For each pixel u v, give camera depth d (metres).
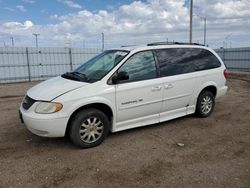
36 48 21.20
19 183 3.43
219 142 4.81
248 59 27.06
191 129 5.54
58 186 3.35
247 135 5.17
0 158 4.18
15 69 20.28
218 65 6.52
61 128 4.27
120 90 4.73
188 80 5.75
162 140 4.91
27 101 4.55
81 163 3.98
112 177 3.56
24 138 5.06
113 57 5.18
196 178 3.51
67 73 5.41
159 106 5.34
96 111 4.55
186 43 6.14
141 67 5.09
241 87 12.93
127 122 5.00
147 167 3.84
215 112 6.93
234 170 3.73
